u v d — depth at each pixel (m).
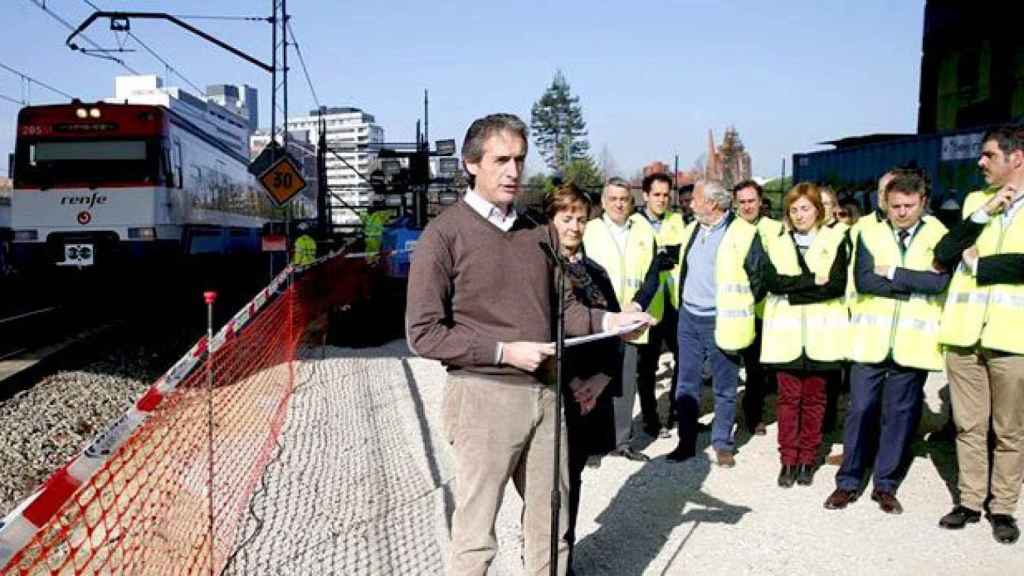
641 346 6.56
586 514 4.88
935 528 4.58
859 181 15.44
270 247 17.08
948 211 11.98
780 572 4.07
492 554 3.00
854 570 4.09
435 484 5.54
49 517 2.04
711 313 5.70
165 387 2.94
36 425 7.80
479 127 2.95
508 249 2.97
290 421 7.16
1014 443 4.36
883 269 4.67
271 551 4.47
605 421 3.65
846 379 7.91
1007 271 4.19
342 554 4.43
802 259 5.25
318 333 11.92
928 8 15.98
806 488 5.27
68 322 13.41
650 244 5.94
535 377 3.01
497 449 2.96
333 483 5.59
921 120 16.25
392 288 13.16
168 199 16.12
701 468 5.68
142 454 5.29
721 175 62.19
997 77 13.93
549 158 90.25
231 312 15.75
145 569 3.96
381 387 8.59
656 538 4.50
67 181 15.58
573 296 3.42
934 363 4.65
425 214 20.89
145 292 16.89
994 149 4.30
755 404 6.56
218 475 5.45
